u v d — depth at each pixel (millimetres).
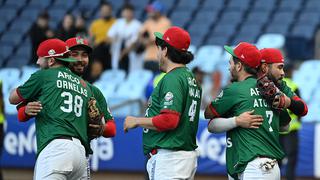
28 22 67438
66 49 24469
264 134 23234
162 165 23031
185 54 23312
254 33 62469
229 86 23703
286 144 36219
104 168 42906
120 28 53781
